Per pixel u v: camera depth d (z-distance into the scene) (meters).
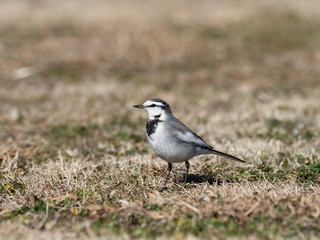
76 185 9.15
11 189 9.09
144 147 12.66
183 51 25.33
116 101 18.05
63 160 11.38
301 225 7.06
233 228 7.06
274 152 11.39
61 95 18.89
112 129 14.59
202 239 6.79
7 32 27.42
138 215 7.68
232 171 10.17
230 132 13.81
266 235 6.85
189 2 34.62
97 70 22.59
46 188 8.96
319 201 7.71
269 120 14.77
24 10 31.95
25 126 14.95
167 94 18.83
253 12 31.33
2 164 10.79
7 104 17.69
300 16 31.05
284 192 8.27
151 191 9.09
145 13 31.30
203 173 10.17
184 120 15.42
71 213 7.92
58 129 14.52
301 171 9.91
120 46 25.73
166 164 10.59
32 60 23.50
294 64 23.64
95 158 11.67
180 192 8.96
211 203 7.67
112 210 7.82
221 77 21.58
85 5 33.84
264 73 22.14
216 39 27.02
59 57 23.98
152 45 26.00
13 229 7.27
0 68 22.41
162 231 7.14
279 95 18.53
